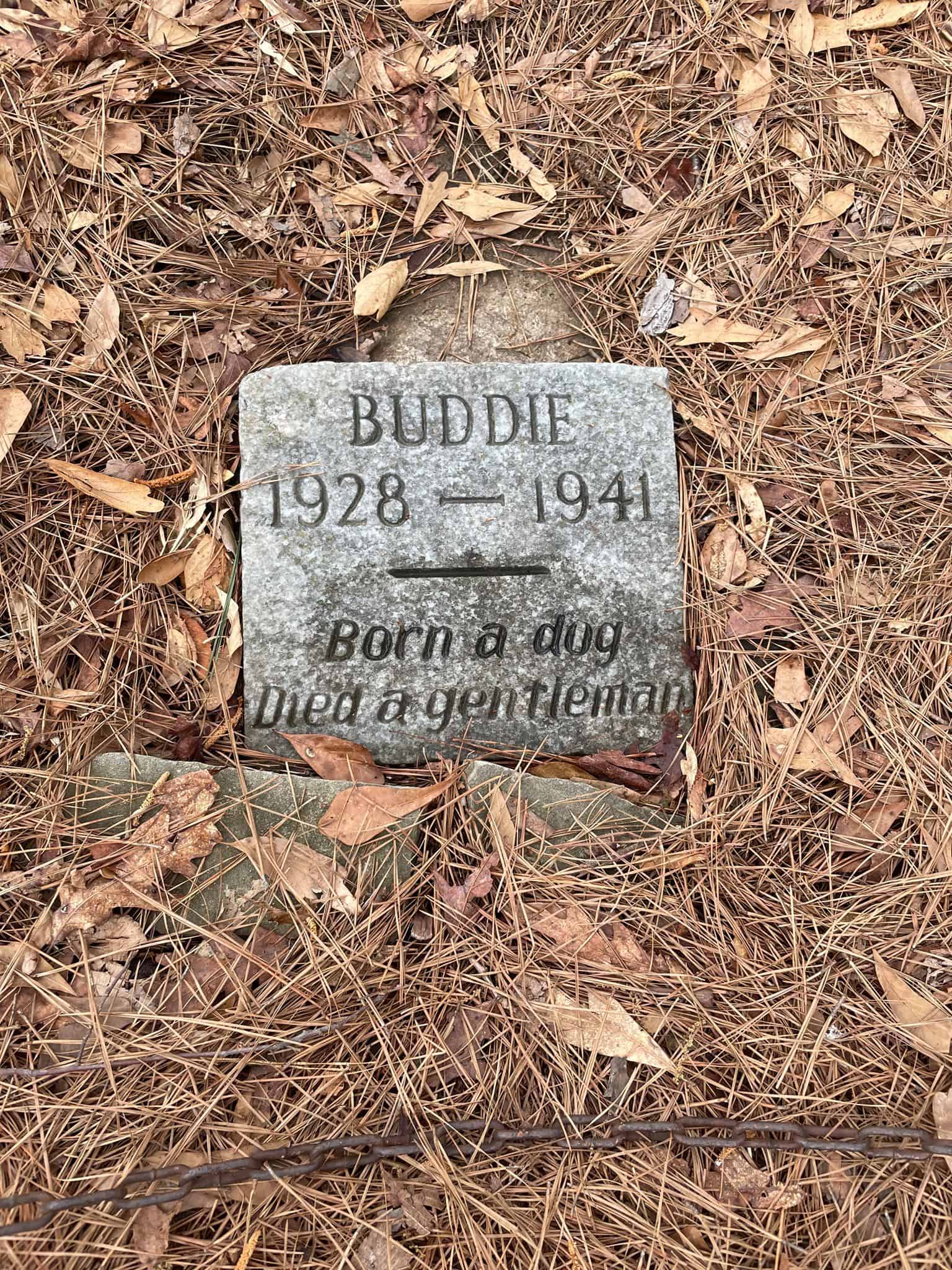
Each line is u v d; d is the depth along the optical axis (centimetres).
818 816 94
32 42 100
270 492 94
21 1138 83
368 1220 83
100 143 99
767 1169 85
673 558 97
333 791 91
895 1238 84
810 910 91
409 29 104
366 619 95
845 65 105
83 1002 86
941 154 104
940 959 90
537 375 97
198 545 96
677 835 92
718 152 104
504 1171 84
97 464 95
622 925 90
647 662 97
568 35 105
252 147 102
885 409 100
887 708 95
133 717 93
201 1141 84
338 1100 85
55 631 93
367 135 103
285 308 100
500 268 103
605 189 104
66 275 97
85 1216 81
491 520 96
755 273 102
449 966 89
